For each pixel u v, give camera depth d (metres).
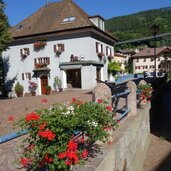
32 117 3.47
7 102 17.27
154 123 13.44
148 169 8.52
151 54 65.31
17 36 29.36
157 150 10.05
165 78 26.66
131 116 8.09
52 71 28.27
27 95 29.64
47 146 3.41
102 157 4.39
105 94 5.57
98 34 28.73
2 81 31.47
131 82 8.34
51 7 32.28
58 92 26.84
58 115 3.60
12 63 30.72
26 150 3.72
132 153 6.83
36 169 4.25
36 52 29.12
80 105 4.25
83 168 3.94
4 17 24.89
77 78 28.06
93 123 3.97
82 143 4.46
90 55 26.59
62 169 3.44
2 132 7.72
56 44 27.91
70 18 28.08
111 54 34.16
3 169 4.52
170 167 8.54
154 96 13.52
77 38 26.92
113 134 5.88
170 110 16.91
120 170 5.44
